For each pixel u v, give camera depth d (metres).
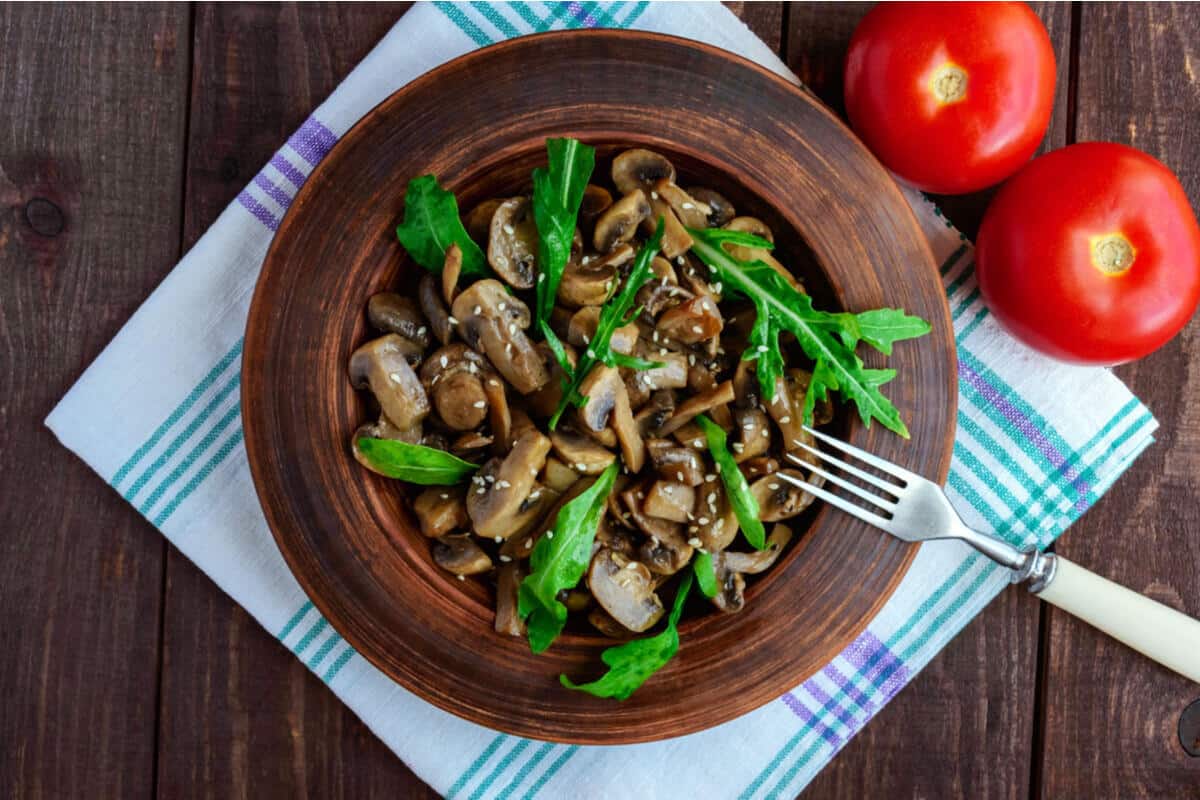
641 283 0.61
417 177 0.61
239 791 0.69
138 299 0.68
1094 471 0.68
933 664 0.70
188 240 0.68
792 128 0.63
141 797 0.69
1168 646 0.65
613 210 0.62
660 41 0.62
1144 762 0.70
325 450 0.62
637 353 0.63
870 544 0.63
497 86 0.62
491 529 0.61
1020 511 0.68
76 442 0.67
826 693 0.69
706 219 0.63
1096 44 0.69
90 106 0.68
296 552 0.62
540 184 0.61
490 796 0.68
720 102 0.62
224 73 0.68
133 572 0.68
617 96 0.62
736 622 0.63
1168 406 0.69
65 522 0.68
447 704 0.63
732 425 0.63
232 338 0.67
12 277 0.68
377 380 0.61
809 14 0.68
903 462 0.64
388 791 0.69
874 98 0.64
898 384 0.63
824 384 0.62
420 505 0.62
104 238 0.68
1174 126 0.69
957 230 0.68
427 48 0.67
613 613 0.62
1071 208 0.63
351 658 0.67
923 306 0.63
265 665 0.69
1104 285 0.63
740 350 0.64
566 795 0.68
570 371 0.61
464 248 0.61
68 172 0.68
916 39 0.63
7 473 0.68
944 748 0.70
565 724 0.63
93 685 0.69
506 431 0.61
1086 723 0.70
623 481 0.63
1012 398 0.68
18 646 0.68
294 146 0.66
